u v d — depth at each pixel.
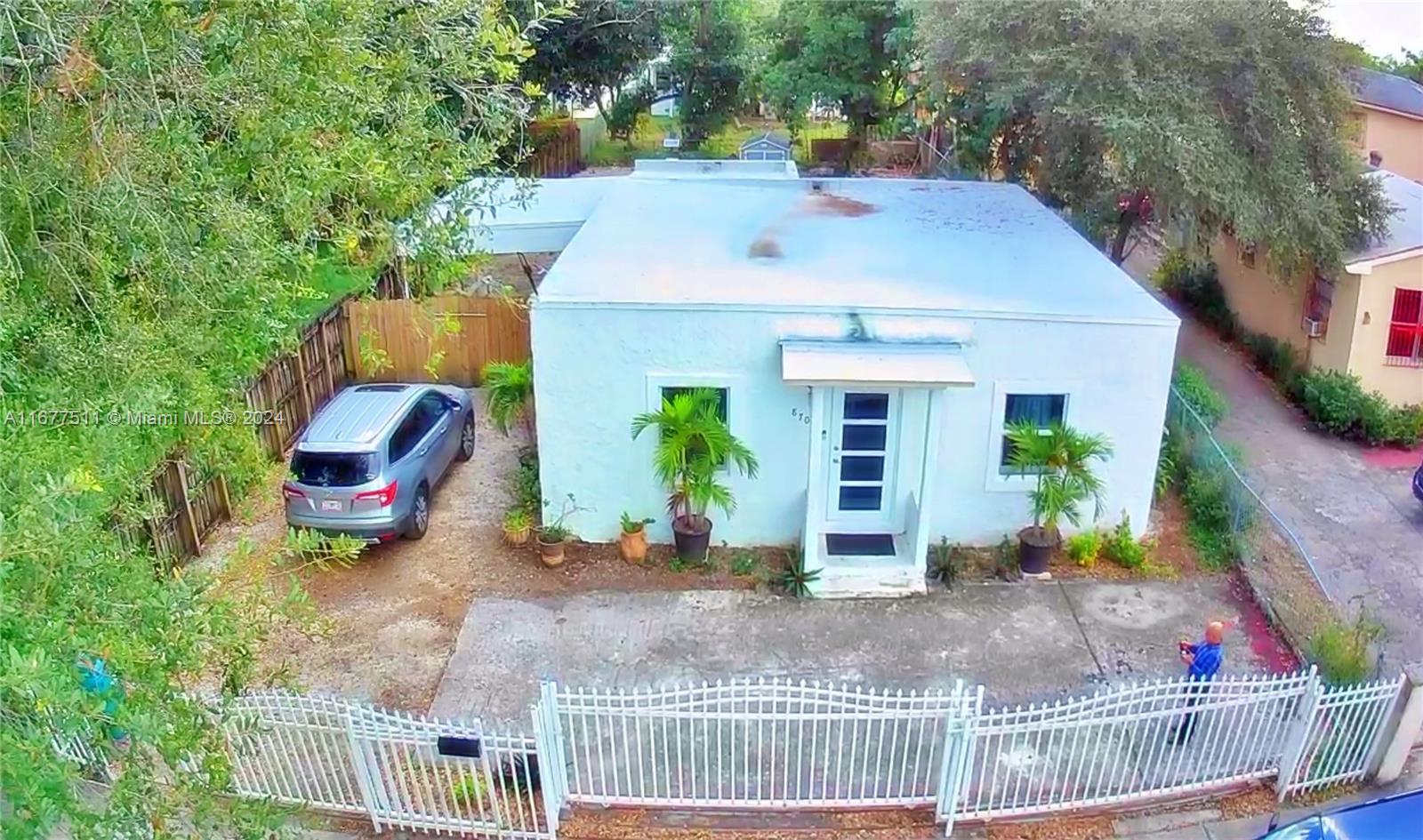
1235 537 12.12
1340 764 8.66
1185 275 20.97
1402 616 11.23
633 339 11.54
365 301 14.42
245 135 6.75
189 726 5.33
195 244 6.62
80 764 5.72
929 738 9.32
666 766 8.29
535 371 11.70
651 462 12.11
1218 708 8.40
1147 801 8.51
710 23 33.88
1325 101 16.34
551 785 8.16
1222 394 17.12
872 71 31.20
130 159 6.14
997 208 16.09
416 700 9.91
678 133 36.94
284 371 14.58
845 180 18.20
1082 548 11.99
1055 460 11.33
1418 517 13.28
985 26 17.58
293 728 8.12
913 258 13.29
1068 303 11.66
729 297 11.57
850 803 8.40
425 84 8.15
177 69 6.26
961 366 11.02
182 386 6.89
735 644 10.72
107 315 6.24
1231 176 15.44
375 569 12.10
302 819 7.79
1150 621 11.04
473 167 8.88
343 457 11.89
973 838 8.17
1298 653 10.34
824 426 11.80
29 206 5.79
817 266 12.88
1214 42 16.03
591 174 33.53
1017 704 9.80
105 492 5.76
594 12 29.83
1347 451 15.18
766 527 12.37
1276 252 16.11
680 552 12.02
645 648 10.65
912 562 11.76
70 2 5.62
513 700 9.91
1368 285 15.39
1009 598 11.47
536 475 13.54
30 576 4.54
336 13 7.14
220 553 12.30
